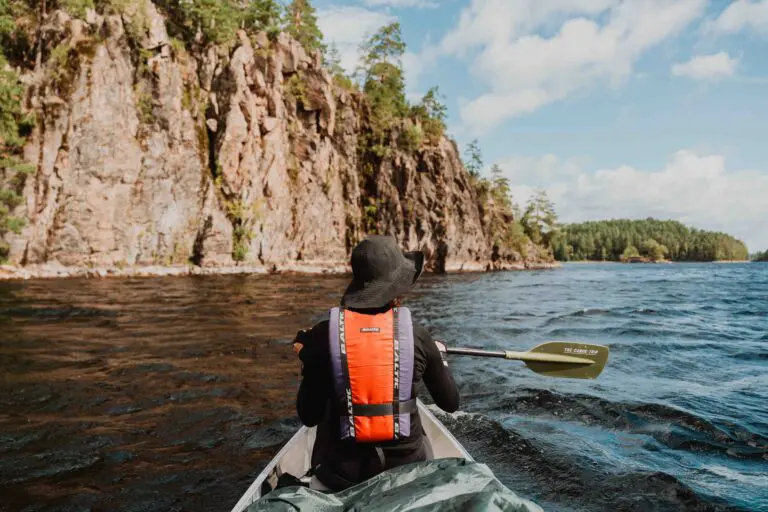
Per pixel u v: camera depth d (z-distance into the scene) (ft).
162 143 109.19
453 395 6.66
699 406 17.08
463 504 4.99
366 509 5.12
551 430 15.23
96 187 97.86
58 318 35.81
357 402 6.09
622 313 43.01
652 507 10.65
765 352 26.08
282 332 31.22
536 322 37.32
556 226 289.12
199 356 24.39
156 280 82.58
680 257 564.30
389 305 6.75
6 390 18.80
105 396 18.24
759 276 133.80
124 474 12.33
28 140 92.02
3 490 11.50
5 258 87.10
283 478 7.56
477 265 205.26
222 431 15.07
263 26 150.20
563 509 10.65
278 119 134.72
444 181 179.32
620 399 17.80
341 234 155.84
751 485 11.60
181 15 128.47
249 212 125.08
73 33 98.12
